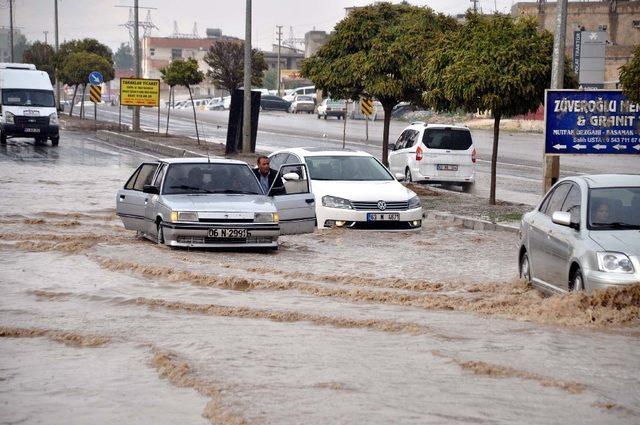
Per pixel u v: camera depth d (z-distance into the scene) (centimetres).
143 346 1478
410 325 1608
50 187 4509
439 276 2341
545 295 1988
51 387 1252
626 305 1684
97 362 1387
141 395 1206
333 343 1486
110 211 3672
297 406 1123
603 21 15012
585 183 1972
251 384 1228
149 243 2773
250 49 6450
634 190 1927
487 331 1571
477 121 12275
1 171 5247
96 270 2277
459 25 4912
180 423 1086
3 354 1445
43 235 2880
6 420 1107
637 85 2938
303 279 2220
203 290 2022
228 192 2841
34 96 7631
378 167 3478
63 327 1630
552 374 1277
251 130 6581
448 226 3466
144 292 1983
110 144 7981
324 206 3238
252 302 1870
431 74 4050
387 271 2411
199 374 1282
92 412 1135
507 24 3866
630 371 1299
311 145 8038
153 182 2894
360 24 4891
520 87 3756
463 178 4894
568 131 3369
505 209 3875
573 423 1061
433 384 1228
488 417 1080
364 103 6144
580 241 1808
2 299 1909
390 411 1103
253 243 2678
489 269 2477
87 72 11694
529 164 6750
